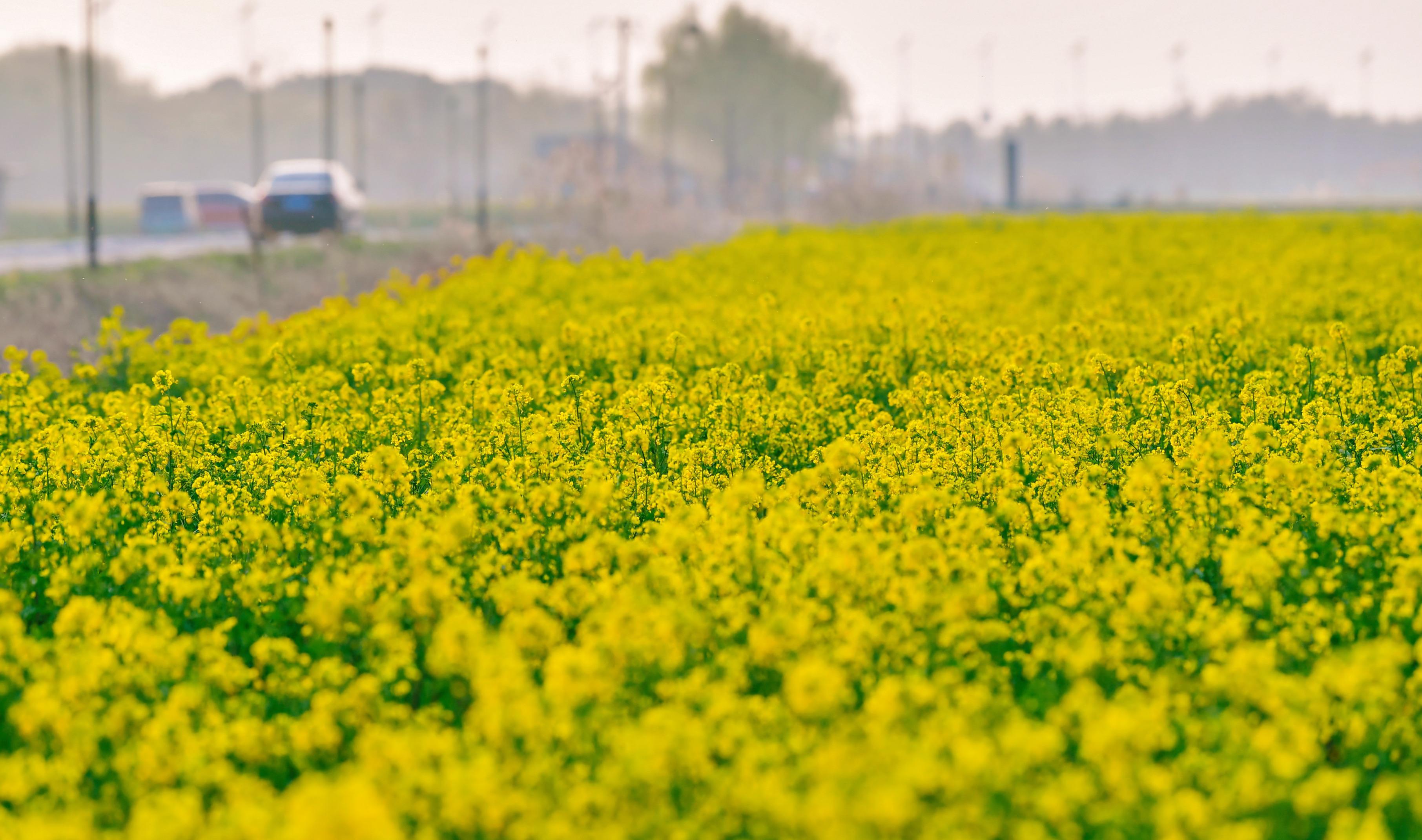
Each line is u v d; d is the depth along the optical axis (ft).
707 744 34.65
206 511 58.23
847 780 31.83
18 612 48.19
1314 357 85.35
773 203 592.60
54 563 51.85
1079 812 32.27
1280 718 34.68
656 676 40.27
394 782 33.68
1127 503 56.39
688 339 100.63
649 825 32.09
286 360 91.61
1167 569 49.24
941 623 42.68
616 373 92.22
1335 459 58.34
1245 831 29.35
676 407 77.77
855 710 39.73
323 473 64.28
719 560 47.37
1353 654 37.65
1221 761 33.63
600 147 381.40
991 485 57.57
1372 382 75.92
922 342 99.71
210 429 77.51
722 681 38.70
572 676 36.42
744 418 72.02
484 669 36.94
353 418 74.95
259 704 40.01
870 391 89.35
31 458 68.85
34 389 84.94
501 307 123.95
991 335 96.94
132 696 39.88
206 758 36.29
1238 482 56.54
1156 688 37.32
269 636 46.06
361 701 38.45
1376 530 48.49
